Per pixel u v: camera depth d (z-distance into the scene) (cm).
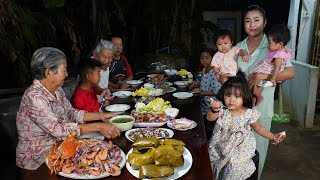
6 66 366
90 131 203
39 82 201
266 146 292
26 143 202
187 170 163
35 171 170
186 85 370
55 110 213
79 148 168
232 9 697
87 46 505
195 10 587
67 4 459
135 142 180
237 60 305
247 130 226
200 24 592
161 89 332
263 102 280
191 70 542
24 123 200
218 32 319
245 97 221
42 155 202
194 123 233
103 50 336
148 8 557
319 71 530
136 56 638
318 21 513
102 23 510
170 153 163
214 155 231
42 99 194
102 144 173
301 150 416
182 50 595
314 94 477
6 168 232
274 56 266
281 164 382
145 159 163
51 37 409
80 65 264
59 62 194
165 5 577
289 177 353
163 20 609
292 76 274
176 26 603
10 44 330
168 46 598
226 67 312
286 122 510
